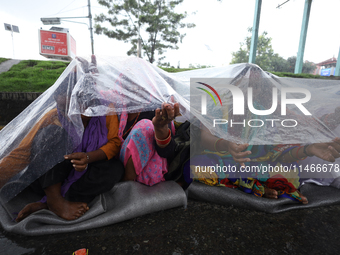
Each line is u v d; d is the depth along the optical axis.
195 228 1.39
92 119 1.50
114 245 1.22
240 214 1.57
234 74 1.82
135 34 20.56
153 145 1.59
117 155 1.69
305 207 1.68
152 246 1.22
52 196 1.36
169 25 19.81
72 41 20.22
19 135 1.42
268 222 1.48
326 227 1.45
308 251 1.22
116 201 1.57
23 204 1.52
